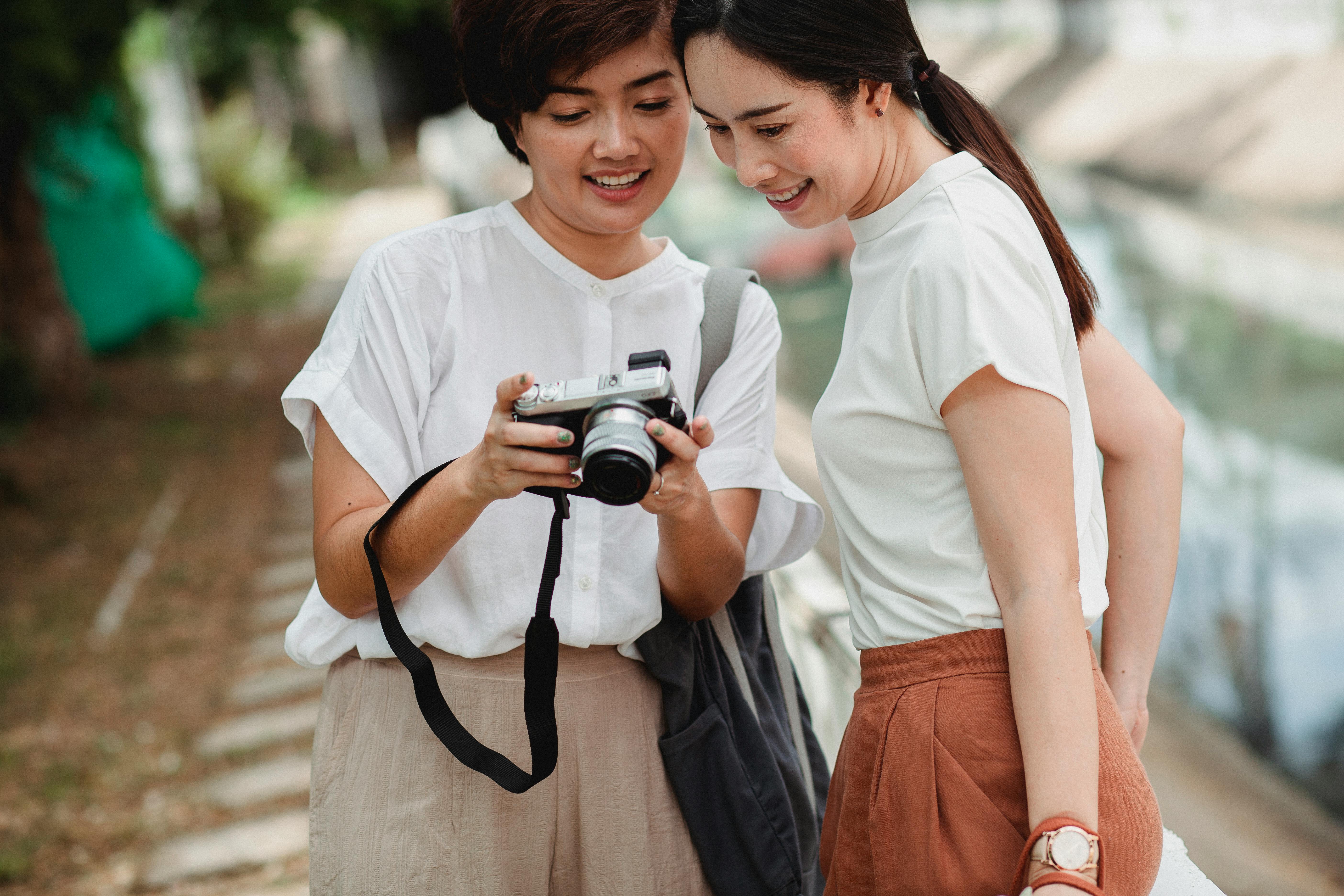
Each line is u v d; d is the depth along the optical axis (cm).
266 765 411
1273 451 840
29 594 560
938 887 124
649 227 1091
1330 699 584
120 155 986
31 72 689
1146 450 142
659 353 128
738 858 157
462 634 149
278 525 642
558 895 156
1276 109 1492
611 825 153
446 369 153
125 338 989
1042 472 117
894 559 130
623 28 135
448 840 148
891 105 130
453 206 1373
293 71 1889
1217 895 169
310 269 1428
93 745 430
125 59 837
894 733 129
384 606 140
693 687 158
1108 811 121
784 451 639
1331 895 432
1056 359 120
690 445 128
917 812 126
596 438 121
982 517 120
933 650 127
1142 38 1991
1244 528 752
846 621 245
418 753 149
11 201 803
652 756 155
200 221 1441
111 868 359
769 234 1076
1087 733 114
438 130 1966
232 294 1296
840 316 1001
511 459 127
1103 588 130
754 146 128
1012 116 2155
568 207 149
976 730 124
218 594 560
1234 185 1418
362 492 149
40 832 378
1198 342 1057
